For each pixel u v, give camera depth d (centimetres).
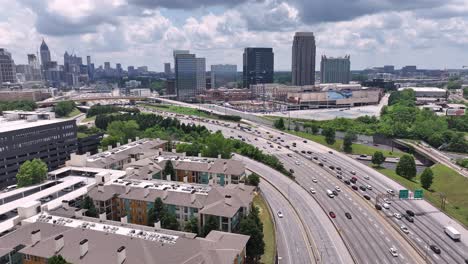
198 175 18162
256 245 11294
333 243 13262
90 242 9819
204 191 14075
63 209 12781
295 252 12594
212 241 10088
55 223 11188
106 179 15725
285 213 15838
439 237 13875
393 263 11988
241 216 13175
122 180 15600
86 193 14575
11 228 11869
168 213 12862
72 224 11088
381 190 19212
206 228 12175
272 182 19788
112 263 9019
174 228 12562
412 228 14612
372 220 15300
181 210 13438
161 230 10925
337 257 12306
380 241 13475
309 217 15512
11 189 17850
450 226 14600
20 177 17150
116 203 14412
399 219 15462
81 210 12175
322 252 12625
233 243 10175
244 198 13438
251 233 11319
